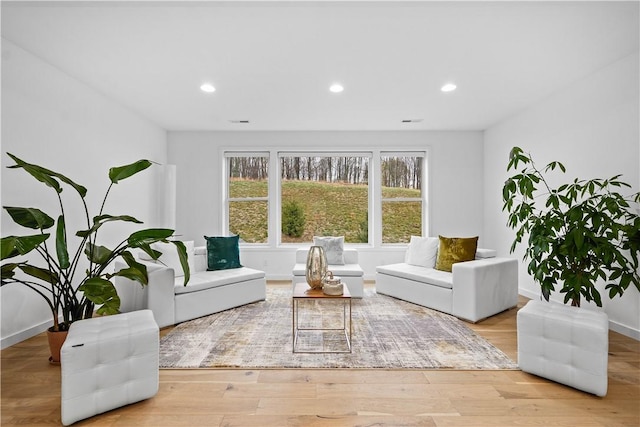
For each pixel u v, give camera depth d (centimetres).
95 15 211
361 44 247
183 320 305
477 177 504
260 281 379
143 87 334
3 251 167
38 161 277
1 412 168
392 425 160
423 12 207
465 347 251
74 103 315
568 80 316
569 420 163
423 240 418
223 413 169
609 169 288
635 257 235
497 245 467
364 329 289
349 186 525
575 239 232
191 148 507
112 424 161
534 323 206
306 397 184
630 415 167
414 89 337
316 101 373
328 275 273
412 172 521
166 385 197
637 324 262
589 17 212
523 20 216
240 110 406
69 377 158
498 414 168
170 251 340
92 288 209
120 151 389
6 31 232
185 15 211
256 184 521
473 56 266
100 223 226
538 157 379
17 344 253
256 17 213
